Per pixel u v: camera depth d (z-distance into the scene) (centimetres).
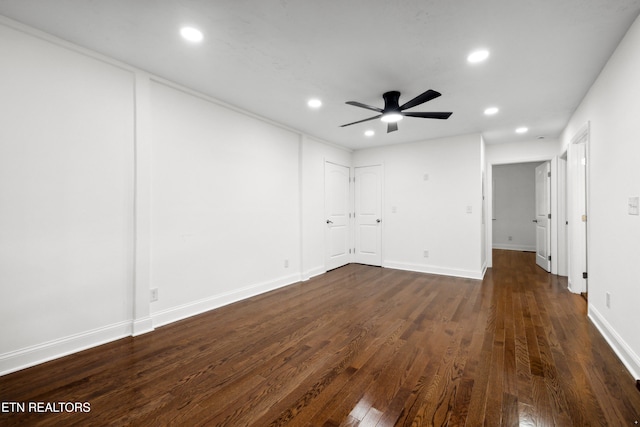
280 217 410
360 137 478
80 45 219
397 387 175
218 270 324
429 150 492
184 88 287
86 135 225
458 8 176
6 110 191
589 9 176
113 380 183
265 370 195
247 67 251
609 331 227
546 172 503
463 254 462
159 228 271
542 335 246
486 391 171
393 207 529
